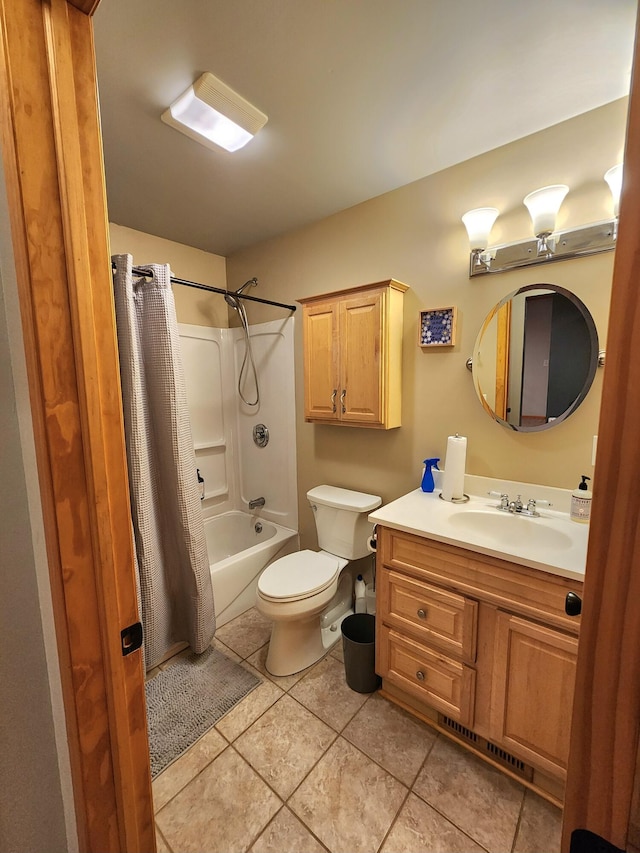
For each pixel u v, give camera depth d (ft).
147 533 5.88
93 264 2.08
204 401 9.47
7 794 2.25
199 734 5.04
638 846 1.27
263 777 4.49
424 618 4.91
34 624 2.35
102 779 2.36
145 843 2.58
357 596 7.42
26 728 2.33
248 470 9.99
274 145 5.21
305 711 5.40
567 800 1.41
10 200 1.88
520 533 5.06
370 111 4.59
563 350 5.10
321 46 3.70
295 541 8.86
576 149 4.79
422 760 4.67
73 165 1.96
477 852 3.75
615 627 1.23
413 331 6.46
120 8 3.26
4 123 1.83
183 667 6.28
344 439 7.72
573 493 4.97
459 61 3.89
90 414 2.12
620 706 1.25
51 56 1.86
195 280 9.16
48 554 2.15
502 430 5.71
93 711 2.29
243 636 7.12
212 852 3.78
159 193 6.44
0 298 2.12
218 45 3.67
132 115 4.60
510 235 5.41
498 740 4.40
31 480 2.23
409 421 6.68
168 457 6.08
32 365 1.98
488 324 5.66
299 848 3.80
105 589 2.24
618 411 1.15
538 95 4.38
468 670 4.57
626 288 1.11
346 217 7.13
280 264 8.40
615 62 3.90
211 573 7.20
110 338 2.20
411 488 6.81
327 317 6.80
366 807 4.16
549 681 4.00
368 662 5.61
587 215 4.79
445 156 5.55
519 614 4.16
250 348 9.38
